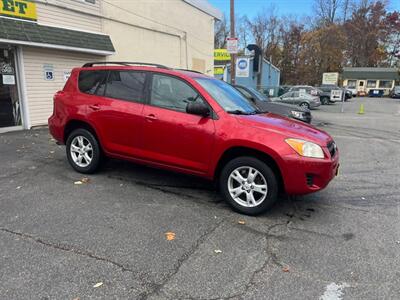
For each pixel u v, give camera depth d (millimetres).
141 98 5184
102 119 5438
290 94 24297
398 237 3977
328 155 4293
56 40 10508
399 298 2887
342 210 4762
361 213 4672
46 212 4348
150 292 2865
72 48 11039
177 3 17469
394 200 5215
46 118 11031
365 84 68375
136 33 14742
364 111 25109
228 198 4547
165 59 17000
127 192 5109
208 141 4559
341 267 3324
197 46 19891
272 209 4699
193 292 2887
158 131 4918
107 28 13078
